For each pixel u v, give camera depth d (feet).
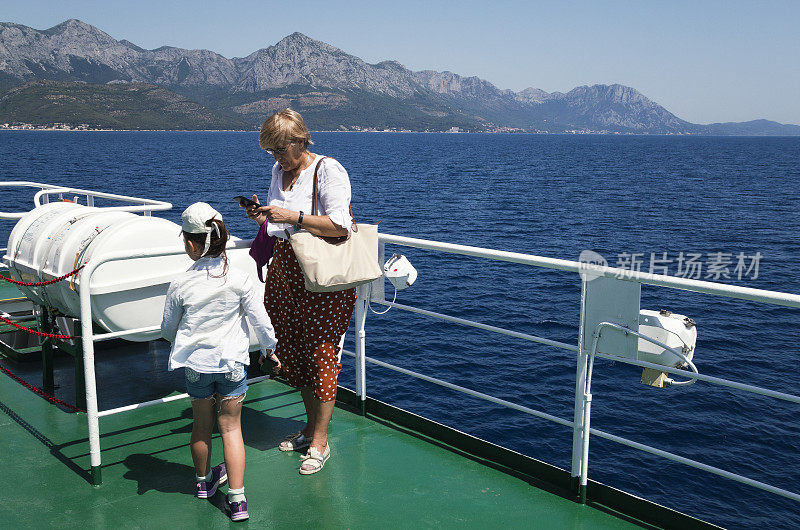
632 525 9.91
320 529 9.72
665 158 426.51
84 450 12.25
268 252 11.80
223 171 240.73
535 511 10.32
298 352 11.71
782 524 27.84
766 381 43.45
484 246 98.68
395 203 152.56
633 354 9.87
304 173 10.84
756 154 512.22
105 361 17.16
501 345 49.70
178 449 12.38
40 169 229.66
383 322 54.90
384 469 11.68
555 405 39.06
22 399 14.69
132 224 13.17
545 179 236.43
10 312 18.47
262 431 13.26
